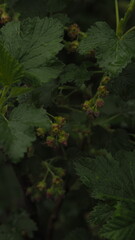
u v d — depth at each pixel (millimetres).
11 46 704
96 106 729
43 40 701
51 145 723
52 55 692
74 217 1250
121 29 720
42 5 835
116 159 709
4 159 885
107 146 876
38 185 871
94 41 708
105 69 683
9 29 712
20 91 671
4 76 668
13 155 604
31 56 697
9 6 847
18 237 986
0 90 692
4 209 1280
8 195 1317
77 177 903
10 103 708
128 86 744
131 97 749
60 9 831
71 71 743
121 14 1106
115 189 690
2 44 706
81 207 965
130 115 944
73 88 800
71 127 865
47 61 692
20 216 1009
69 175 922
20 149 606
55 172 887
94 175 701
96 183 695
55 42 697
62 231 1251
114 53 692
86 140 917
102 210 675
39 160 892
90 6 1082
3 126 631
